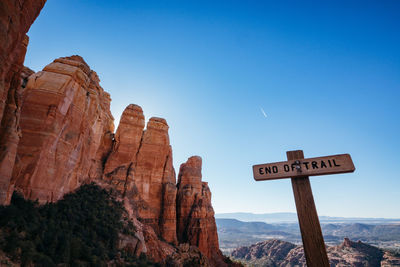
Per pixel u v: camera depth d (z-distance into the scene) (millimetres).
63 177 31266
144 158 57500
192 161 73250
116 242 29578
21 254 15938
